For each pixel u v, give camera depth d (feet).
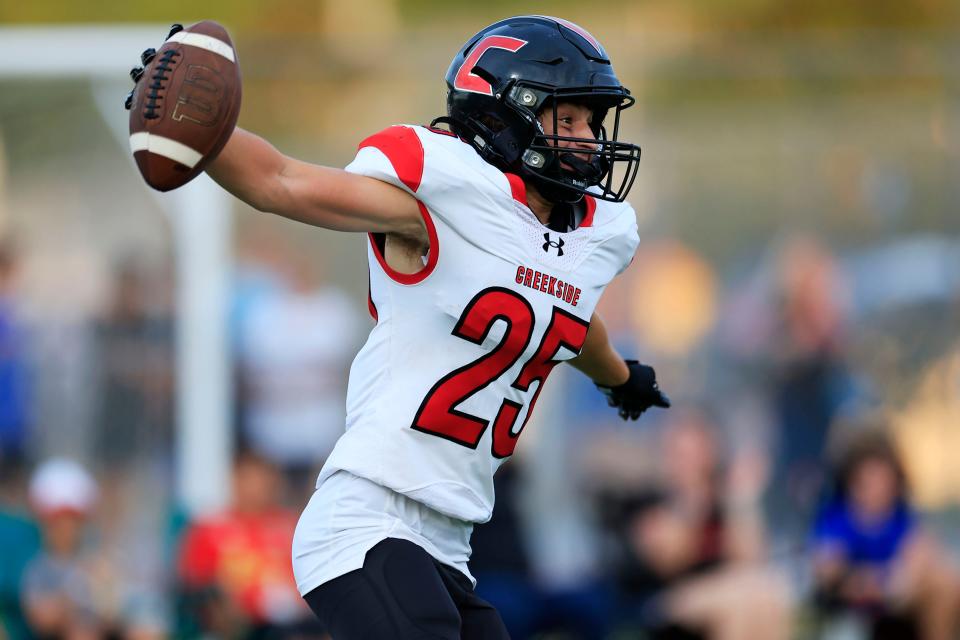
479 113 36.60
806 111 101.86
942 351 97.60
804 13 160.15
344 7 154.92
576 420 90.99
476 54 37.19
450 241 34.58
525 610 78.23
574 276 36.29
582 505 88.48
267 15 151.64
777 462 93.04
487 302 34.86
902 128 101.24
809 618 82.48
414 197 34.27
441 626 34.19
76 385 84.89
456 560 37.17
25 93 86.48
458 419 35.47
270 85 99.40
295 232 95.30
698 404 88.22
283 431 89.30
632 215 38.47
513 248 35.09
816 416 93.61
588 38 37.52
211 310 86.12
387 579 34.55
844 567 79.97
